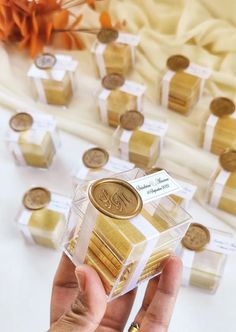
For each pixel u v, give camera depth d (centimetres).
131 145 44
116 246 25
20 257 41
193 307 38
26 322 38
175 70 49
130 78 53
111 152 47
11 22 52
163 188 27
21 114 46
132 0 57
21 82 52
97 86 52
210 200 43
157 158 46
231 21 55
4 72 52
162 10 55
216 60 53
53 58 50
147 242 25
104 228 26
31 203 41
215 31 53
